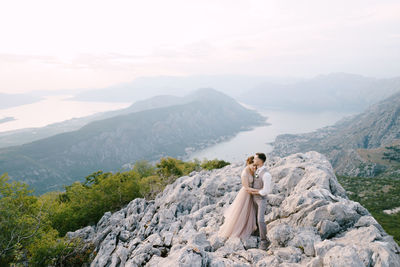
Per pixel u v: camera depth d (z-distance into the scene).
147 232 15.51
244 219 9.25
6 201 17.58
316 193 10.34
